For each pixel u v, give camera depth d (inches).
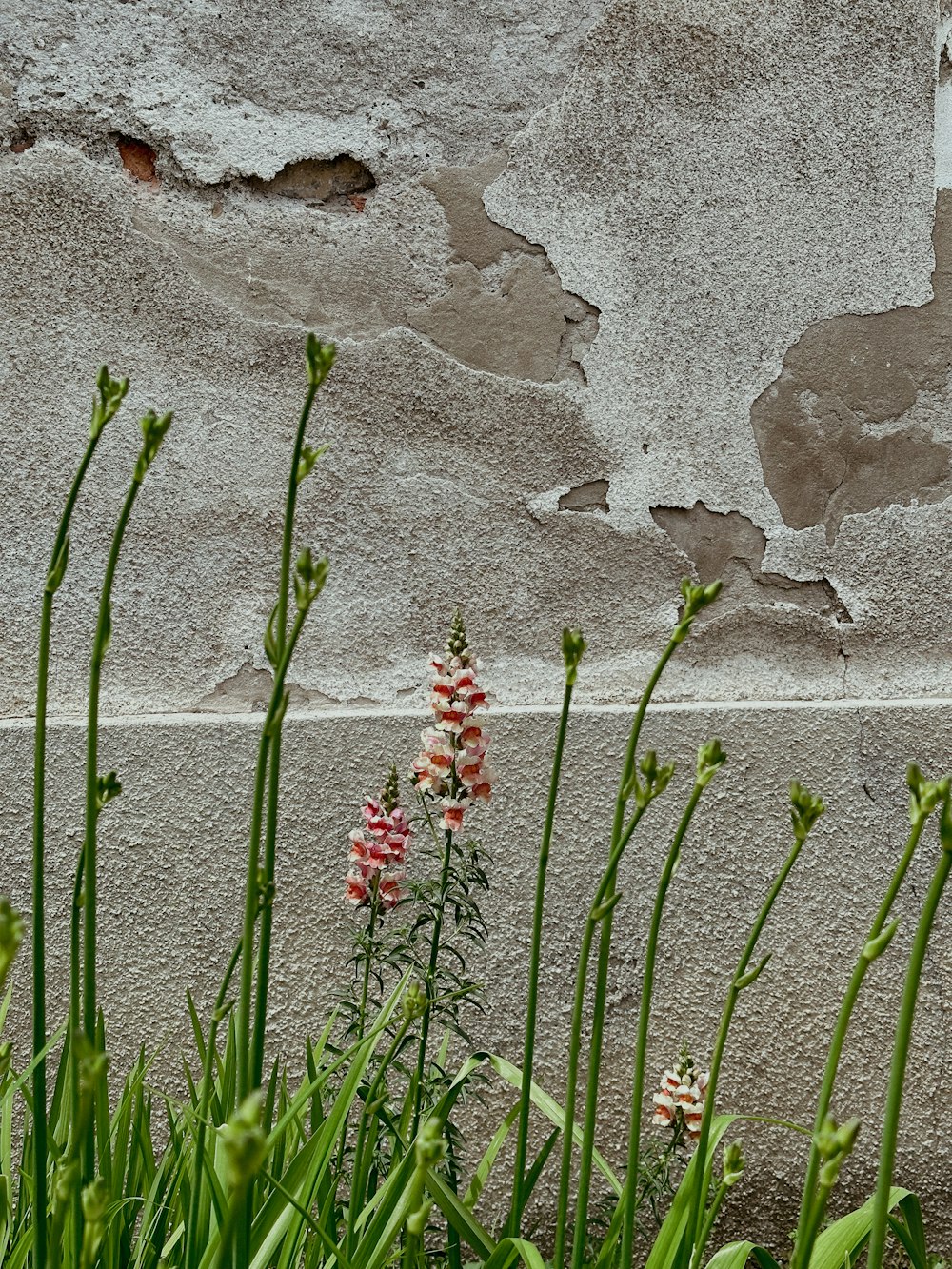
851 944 49.3
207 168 53.6
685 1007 48.9
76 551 51.5
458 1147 39.6
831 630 53.1
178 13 54.1
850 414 54.2
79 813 49.1
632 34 55.1
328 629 51.9
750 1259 47.3
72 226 52.8
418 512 52.8
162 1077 47.7
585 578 53.0
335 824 49.4
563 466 53.4
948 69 56.7
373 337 53.6
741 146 55.1
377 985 48.2
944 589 53.5
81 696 50.8
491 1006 48.6
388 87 54.6
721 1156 47.1
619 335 54.1
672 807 50.1
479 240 54.3
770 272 54.6
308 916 48.8
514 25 55.2
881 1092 48.3
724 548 53.4
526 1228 46.6
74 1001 29.0
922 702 51.3
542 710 50.6
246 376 53.0
